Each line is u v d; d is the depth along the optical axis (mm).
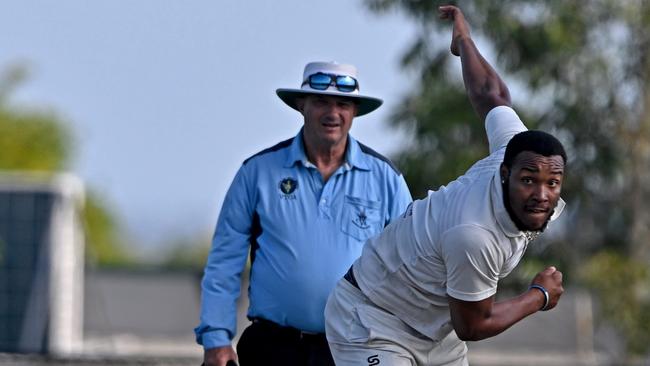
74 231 71250
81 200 72375
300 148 22469
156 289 82812
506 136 20078
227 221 22625
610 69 46125
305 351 22156
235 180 22719
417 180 45375
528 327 66625
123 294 82500
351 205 22312
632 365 47969
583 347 59375
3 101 115875
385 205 22484
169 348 72688
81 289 75750
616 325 47188
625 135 46188
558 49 44906
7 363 44625
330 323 20219
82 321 78375
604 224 46844
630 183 46781
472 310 18328
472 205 17984
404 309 19484
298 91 22141
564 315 65250
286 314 22078
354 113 22578
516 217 17594
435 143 45594
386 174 22641
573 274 46094
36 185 68312
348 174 22453
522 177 17312
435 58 46375
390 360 19469
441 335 19594
